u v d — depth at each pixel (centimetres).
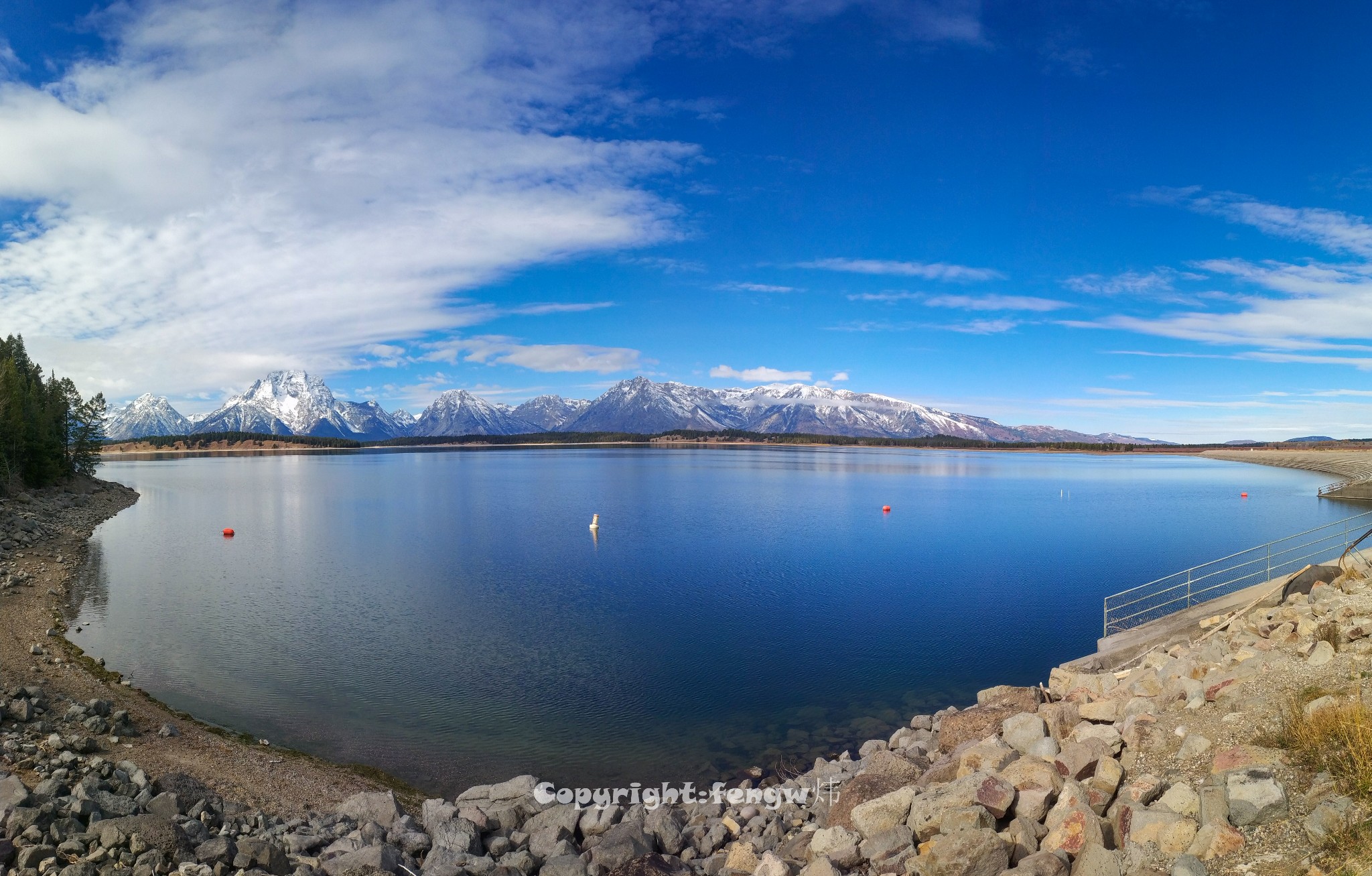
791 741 2461
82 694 2450
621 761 2302
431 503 11100
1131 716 1540
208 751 2138
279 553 6319
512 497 12150
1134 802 1171
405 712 2662
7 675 2508
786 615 4128
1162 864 1013
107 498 10788
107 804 1495
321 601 4419
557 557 6119
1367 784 966
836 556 6181
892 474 19438
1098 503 11062
